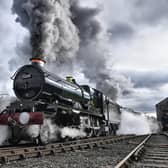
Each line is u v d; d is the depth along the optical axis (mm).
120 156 7664
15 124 9547
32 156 7398
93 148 10539
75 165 5855
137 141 15789
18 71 11383
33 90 10820
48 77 11320
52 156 7633
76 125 12820
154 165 5918
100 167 5582
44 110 10320
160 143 14086
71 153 8484
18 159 6910
